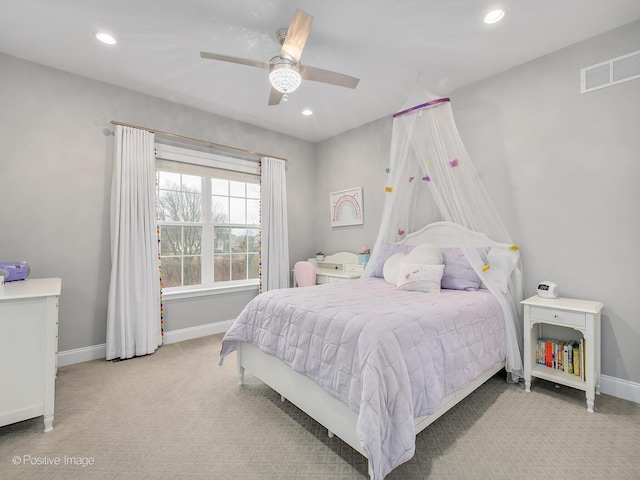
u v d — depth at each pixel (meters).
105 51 2.52
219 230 3.92
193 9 2.05
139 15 2.10
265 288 4.02
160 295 3.25
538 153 2.61
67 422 1.92
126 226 2.98
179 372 2.65
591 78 2.35
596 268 2.34
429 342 1.63
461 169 2.59
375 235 3.98
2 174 2.54
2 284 1.92
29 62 2.65
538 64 2.61
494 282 2.47
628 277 2.21
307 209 4.70
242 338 2.26
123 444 1.71
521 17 2.12
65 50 2.51
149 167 3.15
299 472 1.50
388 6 2.01
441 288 2.65
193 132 3.56
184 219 3.63
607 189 2.29
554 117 2.53
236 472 1.50
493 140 2.87
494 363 2.16
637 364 2.18
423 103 2.65
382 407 1.32
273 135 4.31
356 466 1.54
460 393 1.88
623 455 1.60
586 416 1.97
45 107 2.71
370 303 1.98
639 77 2.16
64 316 2.79
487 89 2.91
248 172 4.05
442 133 2.62
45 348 1.82
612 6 2.03
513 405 2.11
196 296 3.61
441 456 1.60
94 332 2.93
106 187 3.00
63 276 2.79
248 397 2.23
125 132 3.01
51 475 1.47
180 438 1.76
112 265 2.92
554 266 2.53
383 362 1.40
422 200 3.28
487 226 2.70
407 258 2.83
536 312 2.28
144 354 3.03
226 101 3.41
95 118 2.95
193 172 3.58
